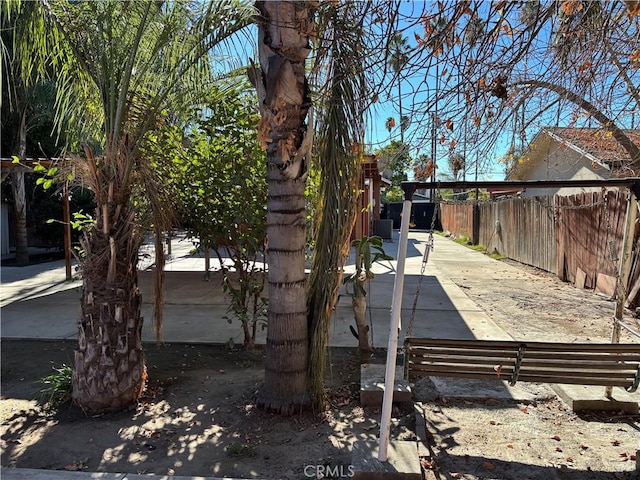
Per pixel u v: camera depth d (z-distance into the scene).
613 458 3.40
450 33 3.54
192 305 8.41
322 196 4.14
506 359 3.50
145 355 5.71
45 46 4.34
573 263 10.68
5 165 7.98
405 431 3.77
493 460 3.38
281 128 3.72
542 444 3.61
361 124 3.91
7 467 3.27
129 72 3.90
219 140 5.16
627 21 4.35
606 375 3.49
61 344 6.19
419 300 8.76
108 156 3.99
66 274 11.36
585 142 8.01
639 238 7.68
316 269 4.16
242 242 5.29
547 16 3.59
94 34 4.05
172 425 3.89
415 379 4.85
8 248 17.89
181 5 3.98
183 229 5.41
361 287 5.33
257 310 5.89
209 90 4.73
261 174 5.17
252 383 4.78
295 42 3.59
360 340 5.47
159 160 4.82
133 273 4.29
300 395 4.04
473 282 10.96
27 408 4.24
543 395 4.49
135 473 3.20
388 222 23.27
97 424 3.92
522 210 14.60
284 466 3.29
